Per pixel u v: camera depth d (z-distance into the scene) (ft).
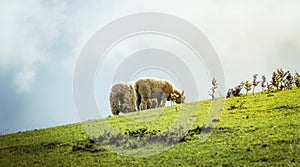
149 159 63.00
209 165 58.18
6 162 68.13
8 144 79.66
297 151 59.00
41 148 74.33
